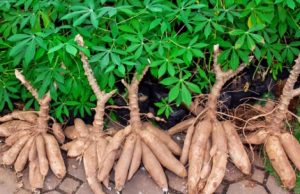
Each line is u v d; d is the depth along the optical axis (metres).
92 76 3.43
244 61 3.50
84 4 3.41
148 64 3.43
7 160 3.65
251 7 3.46
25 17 3.55
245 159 3.60
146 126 3.75
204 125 3.69
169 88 3.82
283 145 3.65
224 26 3.54
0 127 3.78
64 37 3.47
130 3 3.52
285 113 3.62
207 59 3.81
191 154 3.60
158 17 3.45
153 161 3.60
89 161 3.61
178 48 3.47
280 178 3.60
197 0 3.53
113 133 3.82
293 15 3.63
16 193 3.56
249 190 3.58
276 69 3.85
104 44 3.56
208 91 3.85
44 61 3.55
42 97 3.59
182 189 3.60
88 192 3.58
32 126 3.74
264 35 3.54
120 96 3.84
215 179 3.51
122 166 3.55
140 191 3.58
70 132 3.83
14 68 3.72
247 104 3.84
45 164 3.60
